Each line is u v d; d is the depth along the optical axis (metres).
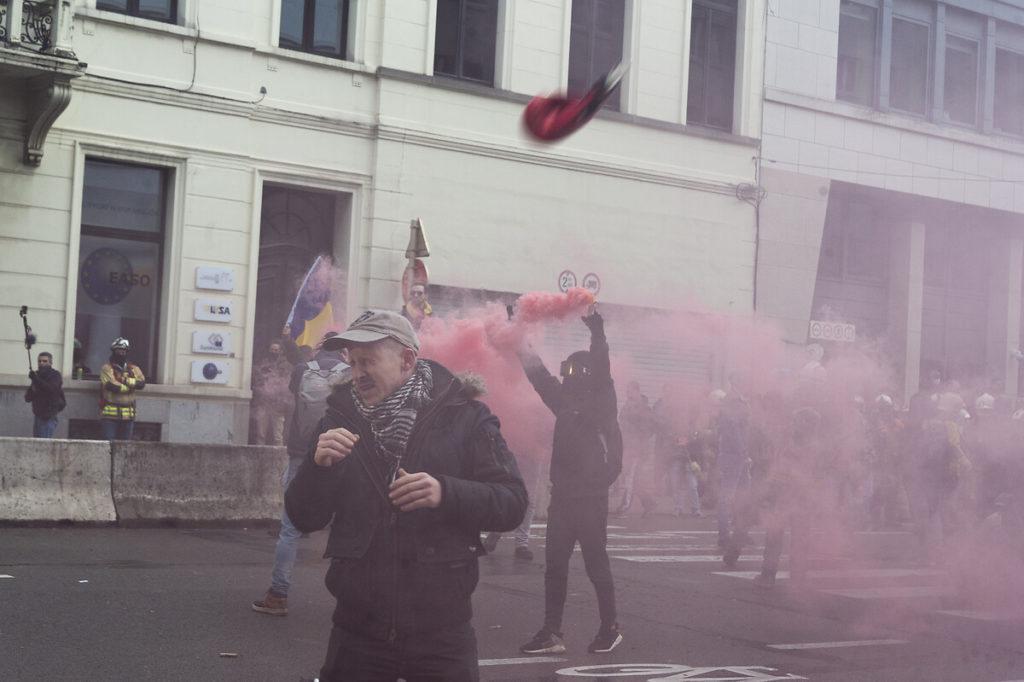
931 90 28.16
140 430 18.61
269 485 13.57
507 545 12.51
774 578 10.09
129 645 6.61
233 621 7.46
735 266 25.11
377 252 20.88
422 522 3.57
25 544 10.52
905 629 8.37
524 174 22.50
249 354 19.61
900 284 27.67
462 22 22.30
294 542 7.73
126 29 18.62
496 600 8.85
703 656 7.16
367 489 3.60
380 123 20.91
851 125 26.81
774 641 7.77
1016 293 29.23
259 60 19.89
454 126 21.77
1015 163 29.19
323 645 6.92
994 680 6.79
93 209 18.64
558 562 7.10
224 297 19.42
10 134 17.64
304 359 16.98
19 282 17.75
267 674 6.14
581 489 7.09
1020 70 29.59
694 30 25.19
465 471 3.71
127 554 10.29
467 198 21.86
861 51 27.34
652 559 11.84
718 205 24.94
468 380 3.78
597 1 23.97
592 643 7.15
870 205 27.62
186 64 19.12
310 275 17.30
